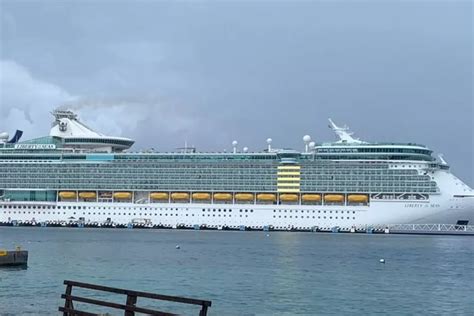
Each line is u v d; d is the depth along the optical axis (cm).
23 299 6397
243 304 6675
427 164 19962
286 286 8081
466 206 19675
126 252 12812
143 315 5822
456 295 7625
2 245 14175
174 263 10750
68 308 3903
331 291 7738
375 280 8906
